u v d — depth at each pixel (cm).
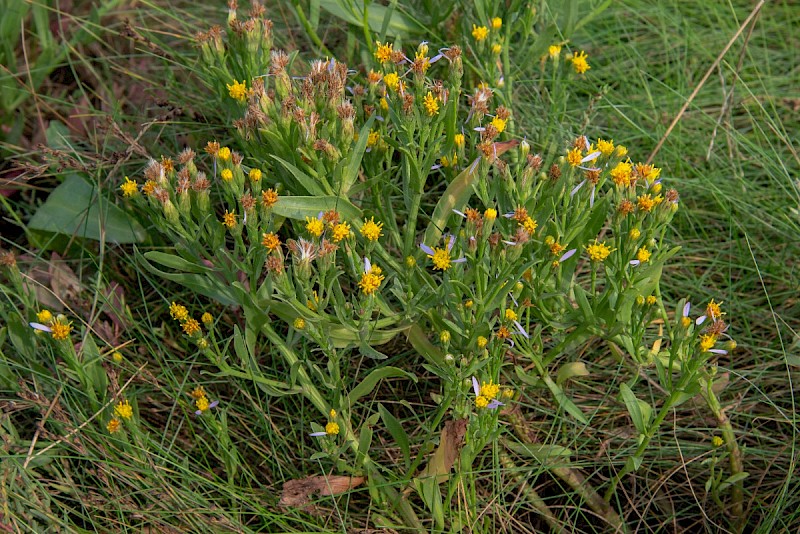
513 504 222
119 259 283
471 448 204
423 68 208
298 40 347
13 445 221
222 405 247
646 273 207
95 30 352
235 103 240
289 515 221
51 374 238
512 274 214
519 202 204
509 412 235
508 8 273
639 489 238
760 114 330
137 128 309
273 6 362
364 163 227
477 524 219
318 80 209
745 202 295
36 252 283
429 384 249
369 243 202
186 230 208
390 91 209
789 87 347
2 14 323
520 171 206
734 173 300
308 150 203
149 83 336
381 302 212
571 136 296
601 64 365
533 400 246
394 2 261
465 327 203
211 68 237
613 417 244
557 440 242
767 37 371
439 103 208
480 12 271
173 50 340
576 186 213
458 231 203
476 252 199
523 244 204
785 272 280
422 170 213
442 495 225
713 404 221
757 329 268
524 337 219
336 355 207
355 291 264
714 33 367
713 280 286
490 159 203
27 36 354
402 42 300
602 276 272
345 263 216
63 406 229
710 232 299
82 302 265
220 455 236
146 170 204
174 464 220
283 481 232
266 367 244
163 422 247
